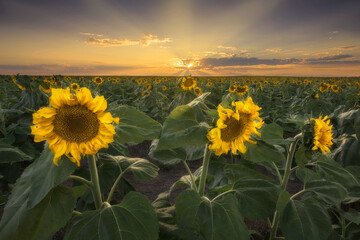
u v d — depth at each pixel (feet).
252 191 7.52
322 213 6.99
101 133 5.08
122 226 5.50
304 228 6.61
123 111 6.25
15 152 8.39
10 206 5.52
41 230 5.22
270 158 6.61
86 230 5.45
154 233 5.60
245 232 6.16
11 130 16.14
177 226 6.68
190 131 6.20
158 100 36.22
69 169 4.99
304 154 6.90
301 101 32.60
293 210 7.02
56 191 5.74
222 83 81.00
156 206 9.31
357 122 11.98
